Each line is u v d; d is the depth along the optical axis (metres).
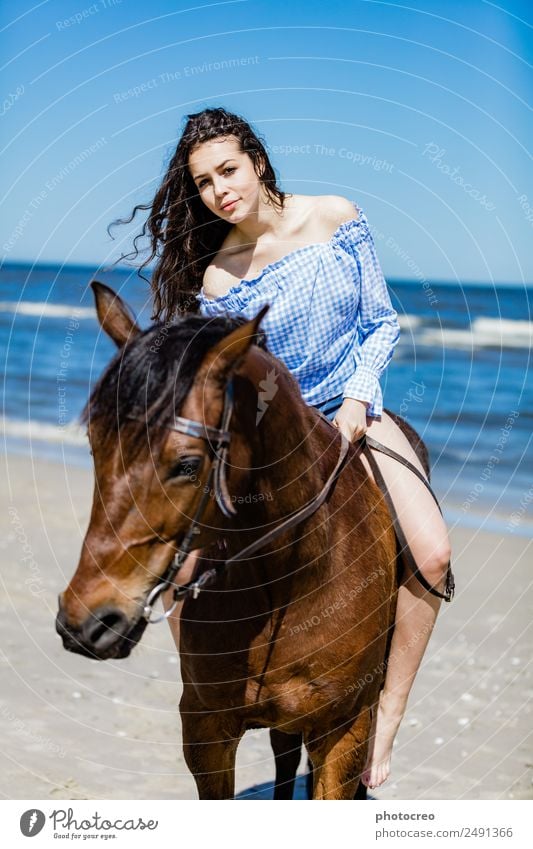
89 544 2.21
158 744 4.76
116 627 2.21
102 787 4.23
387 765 3.29
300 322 3.26
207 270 3.45
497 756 4.72
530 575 7.79
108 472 2.19
